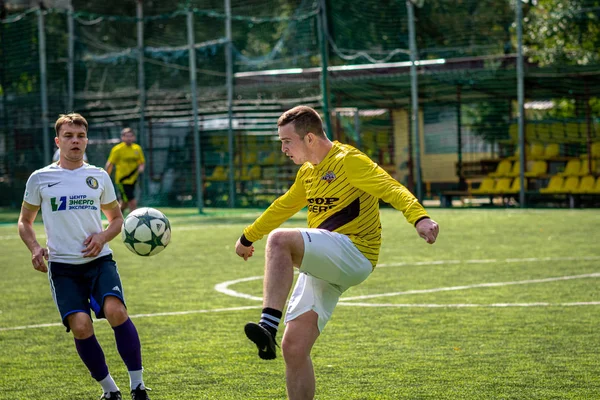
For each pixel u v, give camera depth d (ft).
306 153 17.56
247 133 107.14
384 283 38.09
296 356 16.81
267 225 18.72
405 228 69.05
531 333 26.27
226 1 103.55
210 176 112.37
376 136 118.93
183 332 27.78
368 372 21.66
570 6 100.73
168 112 106.93
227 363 23.16
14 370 22.86
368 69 98.02
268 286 15.90
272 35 103.60
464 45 96.07
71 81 106.83
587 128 98.73
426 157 119.24
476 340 25.40
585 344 24.57
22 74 107.55
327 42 98.27
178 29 106.73
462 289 35.91
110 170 77.15
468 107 115.44
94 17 110.63
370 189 16.74
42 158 107.65
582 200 97.60
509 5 94.84
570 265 43.24
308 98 101.35
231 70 102.47
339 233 17.25
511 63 94.99
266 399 19.30
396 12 96.99
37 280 42.55
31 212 20.13
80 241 19.75
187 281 40.45
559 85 98.58
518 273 40.65
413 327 27.66
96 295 19.39
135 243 21.02
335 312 30.73
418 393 19.51
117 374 22.45
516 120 111.24
